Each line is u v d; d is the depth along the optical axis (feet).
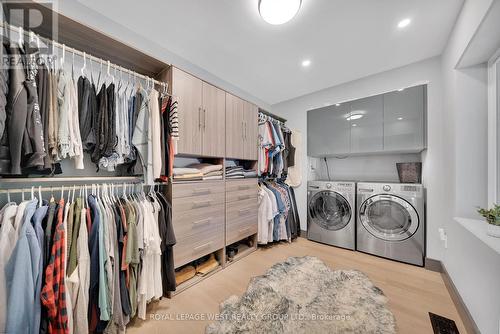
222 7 4.75
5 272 2.73
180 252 5.17
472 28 4.13
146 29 5.56
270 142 8.61
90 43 4.27
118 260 3.84
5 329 2.60
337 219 8.61
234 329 4.06
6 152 2.95
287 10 4.54
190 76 5.63
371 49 6.35
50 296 2.91
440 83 6.56
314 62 7.16
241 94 9.55
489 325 3.43
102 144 4.04
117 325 3.80
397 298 5.02
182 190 5.28
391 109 7.38
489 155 4.84
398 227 7.17
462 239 4.70
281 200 8.76
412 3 4.58
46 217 3.27
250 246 8.30
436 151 6.58
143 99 4.71
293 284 5.64
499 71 4.73
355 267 6.64
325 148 9.15
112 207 4.00
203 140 5.98
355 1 4.51
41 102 3.30
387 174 8.61
